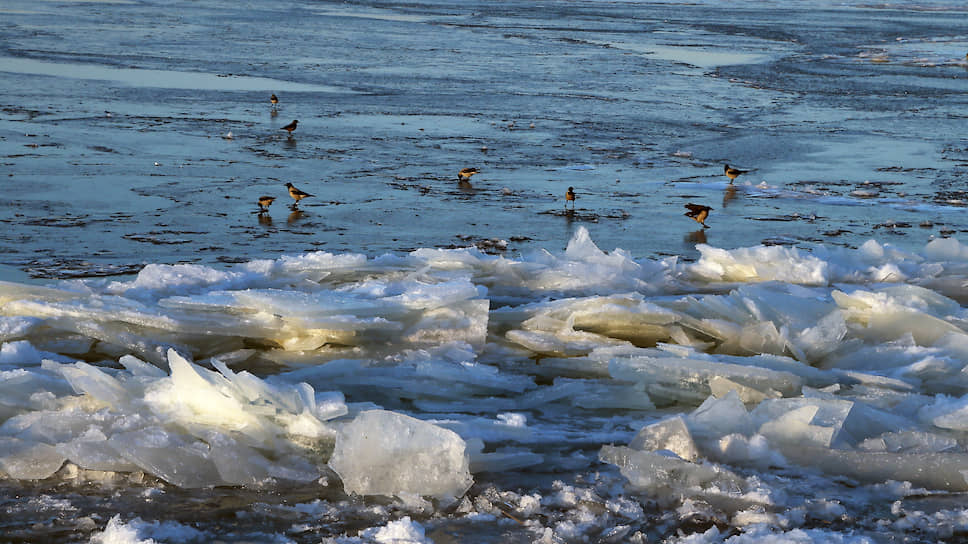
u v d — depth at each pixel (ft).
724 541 21.58
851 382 31.99
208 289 39.19
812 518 22.91
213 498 23.32
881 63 185.88
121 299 36.37
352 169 77.92
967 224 64.64
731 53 199.41
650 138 97.96
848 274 45.44
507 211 64.95
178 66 144.87
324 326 34.42
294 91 123.65
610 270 43.65
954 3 521.24
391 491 23.62
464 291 37.04
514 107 116.47
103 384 27.58
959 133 106.52
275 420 26.71
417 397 30.83
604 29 257.55
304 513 22.77
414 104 116.16
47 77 125.29
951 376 32.07
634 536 22.02
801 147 94.99
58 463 24.30
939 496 24.09
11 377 28.91
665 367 31.65
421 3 363.35
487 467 25.05
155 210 61.87
